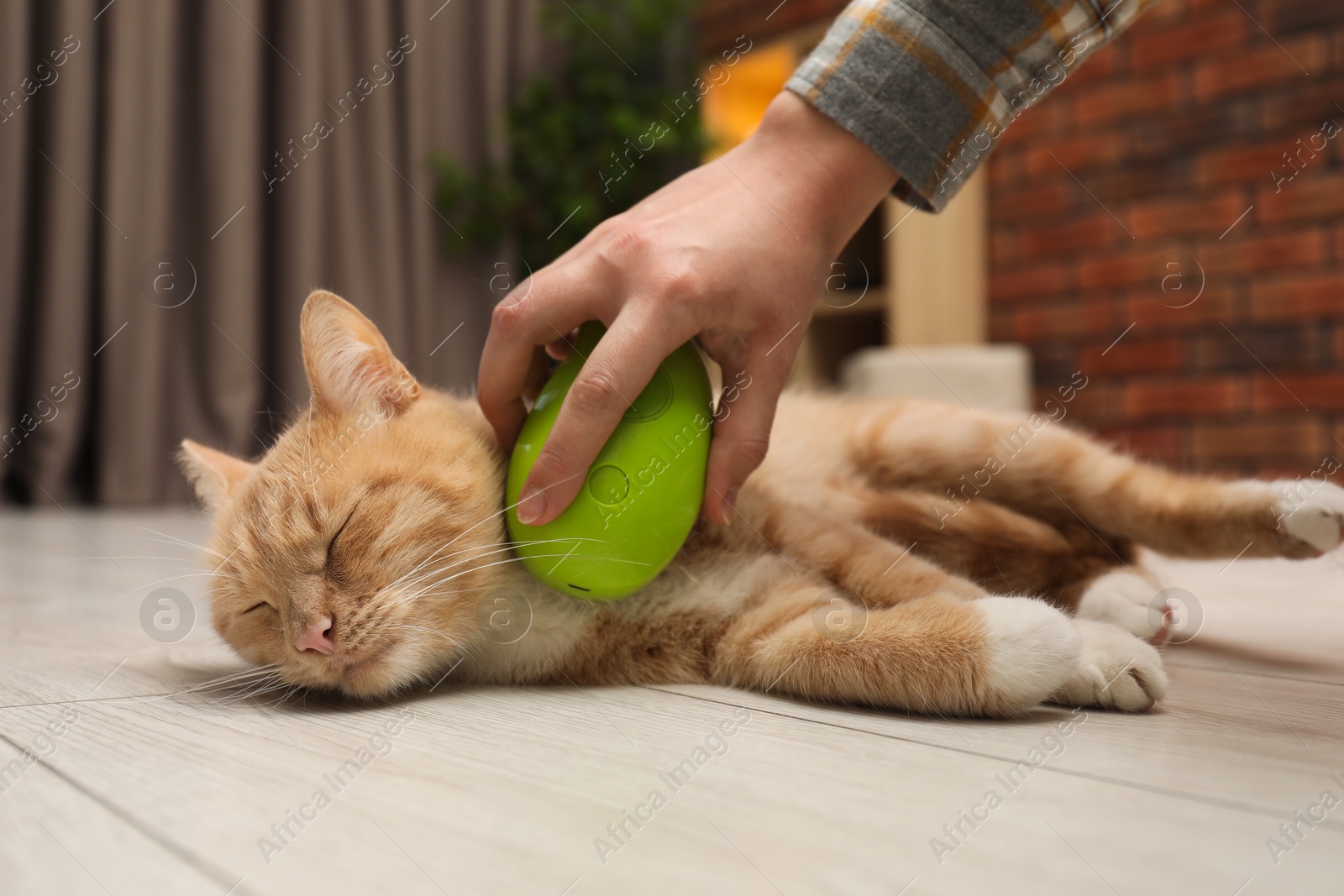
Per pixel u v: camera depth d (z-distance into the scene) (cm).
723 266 103
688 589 121
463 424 129
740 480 112
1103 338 422
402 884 59
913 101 115
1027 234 441
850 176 114
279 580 114
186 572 140
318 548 114
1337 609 158
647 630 121
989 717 97
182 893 57
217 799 73
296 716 103
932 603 106
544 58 486
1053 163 433
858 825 67
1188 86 397
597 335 110
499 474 125
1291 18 372
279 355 400
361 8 416
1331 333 369
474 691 118
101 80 371
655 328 100
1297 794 72
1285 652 126
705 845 64
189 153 388
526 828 67
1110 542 157
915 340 446
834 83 113
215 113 380
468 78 461
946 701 98
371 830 67
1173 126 401
